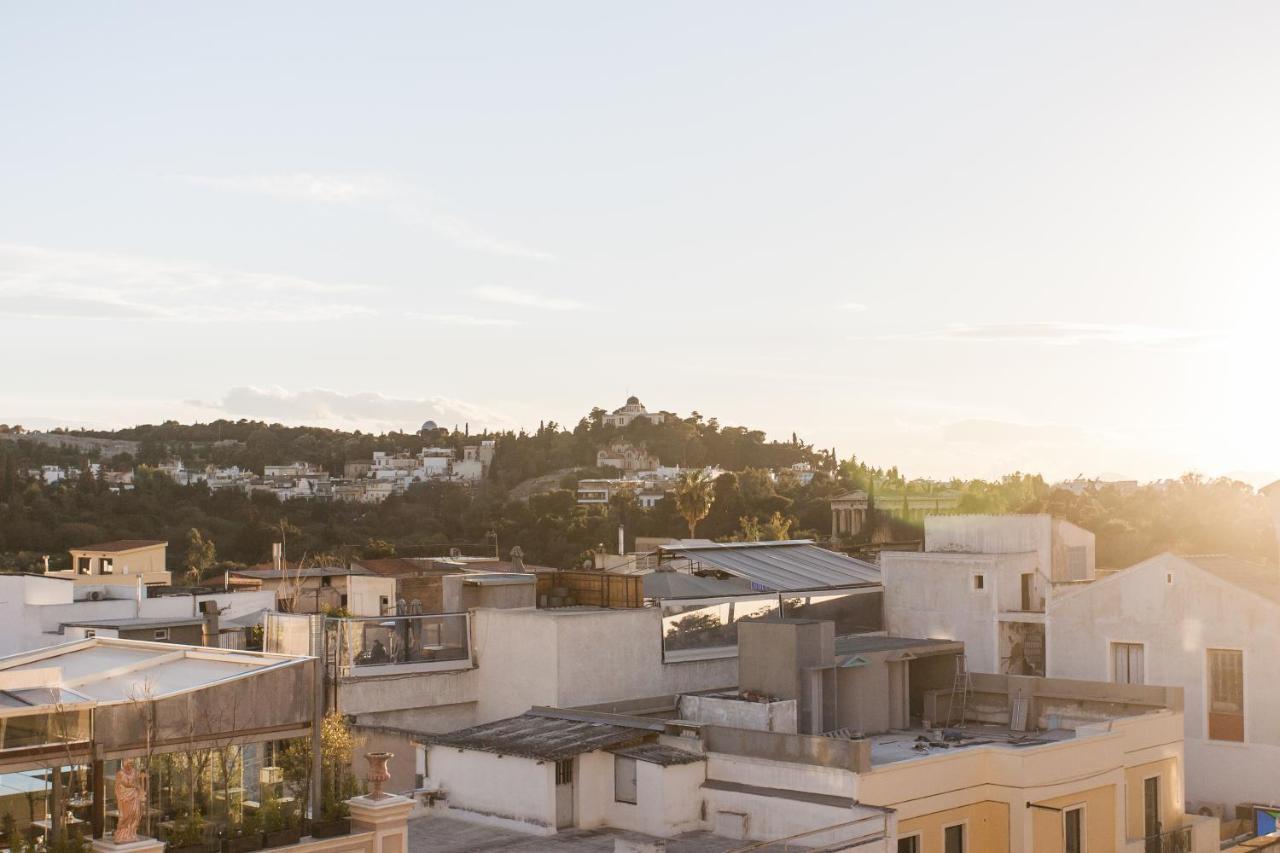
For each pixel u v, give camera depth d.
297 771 20.09
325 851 19.30
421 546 152.50
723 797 26.14
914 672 35.66
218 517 178.38
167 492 187.00
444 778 28.00
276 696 19.66
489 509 191.25
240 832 18.80
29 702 17.94
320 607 76.31
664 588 38.94
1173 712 32.38
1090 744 29.39
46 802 17.39
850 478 193.50
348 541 172.25
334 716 29.84
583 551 151.62
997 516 42.03
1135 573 37.56
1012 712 34.22
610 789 26.89
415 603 38.03
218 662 21.25
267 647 34.22
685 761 26.23
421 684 33.22
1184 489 104.00
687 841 25.41
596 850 24.78
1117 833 30.08
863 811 24.31
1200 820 32.38
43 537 156.88
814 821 24.89
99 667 21.38
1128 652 37.62
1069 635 38.59
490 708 34.09
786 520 158.88
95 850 17.16
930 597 41.25
